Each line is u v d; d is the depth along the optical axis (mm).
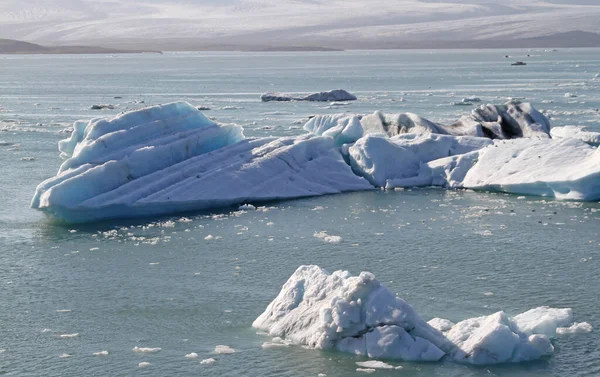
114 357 22781
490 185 44406
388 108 92812
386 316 22094
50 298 27953
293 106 99562
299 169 45156
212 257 32500
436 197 43250
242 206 41094
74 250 33750
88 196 38469
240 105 102875
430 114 83688
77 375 21688
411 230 36281
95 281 29703
